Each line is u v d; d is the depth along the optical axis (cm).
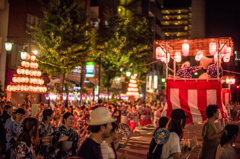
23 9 2458
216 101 1134
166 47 1269
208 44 1300
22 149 491
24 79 1539
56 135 580
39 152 645
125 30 3369
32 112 1282
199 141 1471
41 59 2038
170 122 488
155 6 6600
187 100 1171
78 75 3147
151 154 480
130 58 3534
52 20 1958
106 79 3134
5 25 2292
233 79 2023
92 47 2125
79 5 2006
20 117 784
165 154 466
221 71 1230
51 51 1870
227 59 1303
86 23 2038
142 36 3372
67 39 1950
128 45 3309
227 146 474
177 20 11319
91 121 376
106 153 438
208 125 604
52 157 580
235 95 7469
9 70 2267
